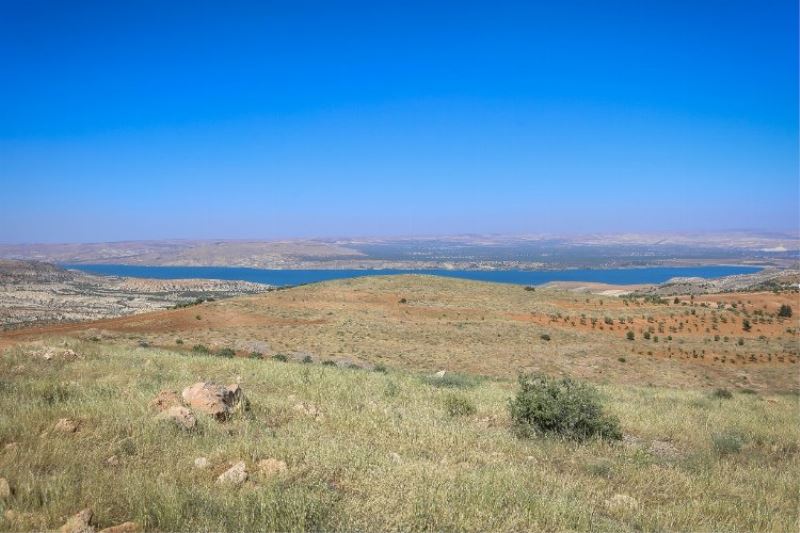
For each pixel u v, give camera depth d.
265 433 9.40
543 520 6.34
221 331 52.50
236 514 5.85
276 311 65.75
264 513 5.77
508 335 60.38
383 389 16.27
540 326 66.38
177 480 6.88
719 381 49.84
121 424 8.94
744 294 96.81
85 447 7.82
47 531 5.32
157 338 45.31
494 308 76.00
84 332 44.62
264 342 47.50
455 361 47.09
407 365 43.53
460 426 11.38
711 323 72.62
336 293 80.56
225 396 11.06
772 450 11.93
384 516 6.06
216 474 7.32
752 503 7.80
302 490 6.44
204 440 8.64
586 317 72.88
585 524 6.27
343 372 20.47
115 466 7.27
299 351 44.94
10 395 10.91
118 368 16.33
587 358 53.19
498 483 7.23
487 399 16.38
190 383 14.21
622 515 6.89
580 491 7.62
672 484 8.36
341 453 8.20
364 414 11.75
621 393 21.42
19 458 7.09
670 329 69.25
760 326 72.19
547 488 7.44
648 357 56.22
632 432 13.02
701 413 16.36
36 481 6.26
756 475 9.23
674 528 6.68
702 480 8.60
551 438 11.01
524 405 11.92
